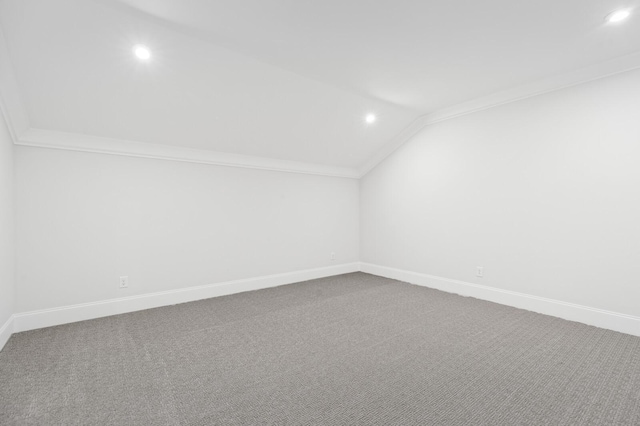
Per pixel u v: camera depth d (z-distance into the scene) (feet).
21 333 8.52
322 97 10.86
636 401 5.51
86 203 9.68
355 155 15.35
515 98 10.80
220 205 12.41
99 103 8.68
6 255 7.92
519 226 10.83
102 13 6.38
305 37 7.59
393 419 5.05
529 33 7.50
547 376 6.37
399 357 7.23
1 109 7.27
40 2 5.90
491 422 4.98
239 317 9.92
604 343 7.92
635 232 8.50
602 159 9.05
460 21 7.00
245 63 8.63
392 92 11.03
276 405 5.44
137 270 10.61
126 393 5.78
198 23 6.91
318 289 13.37
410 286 13.84
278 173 14.10
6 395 5.69
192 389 5.92
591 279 9.26
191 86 8.96
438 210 13.33
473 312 10.35
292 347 7.76
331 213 16.02
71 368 6.67
